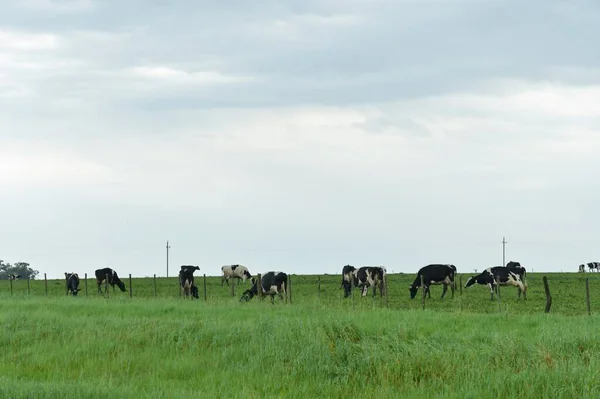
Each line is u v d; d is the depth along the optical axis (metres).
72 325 24.61
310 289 56.03
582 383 14.77
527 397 14.38
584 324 23.53
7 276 186.50
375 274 48.56
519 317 27.14
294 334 21.25
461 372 16.34
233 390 16.08
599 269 93.38
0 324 25.23
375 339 20.94
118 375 18.08
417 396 15.02
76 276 54.34
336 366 17.86
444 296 49.12
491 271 45.53
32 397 14.06
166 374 18.22
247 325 23.30
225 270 65.38
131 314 29.72
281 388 16.52
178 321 25.00
